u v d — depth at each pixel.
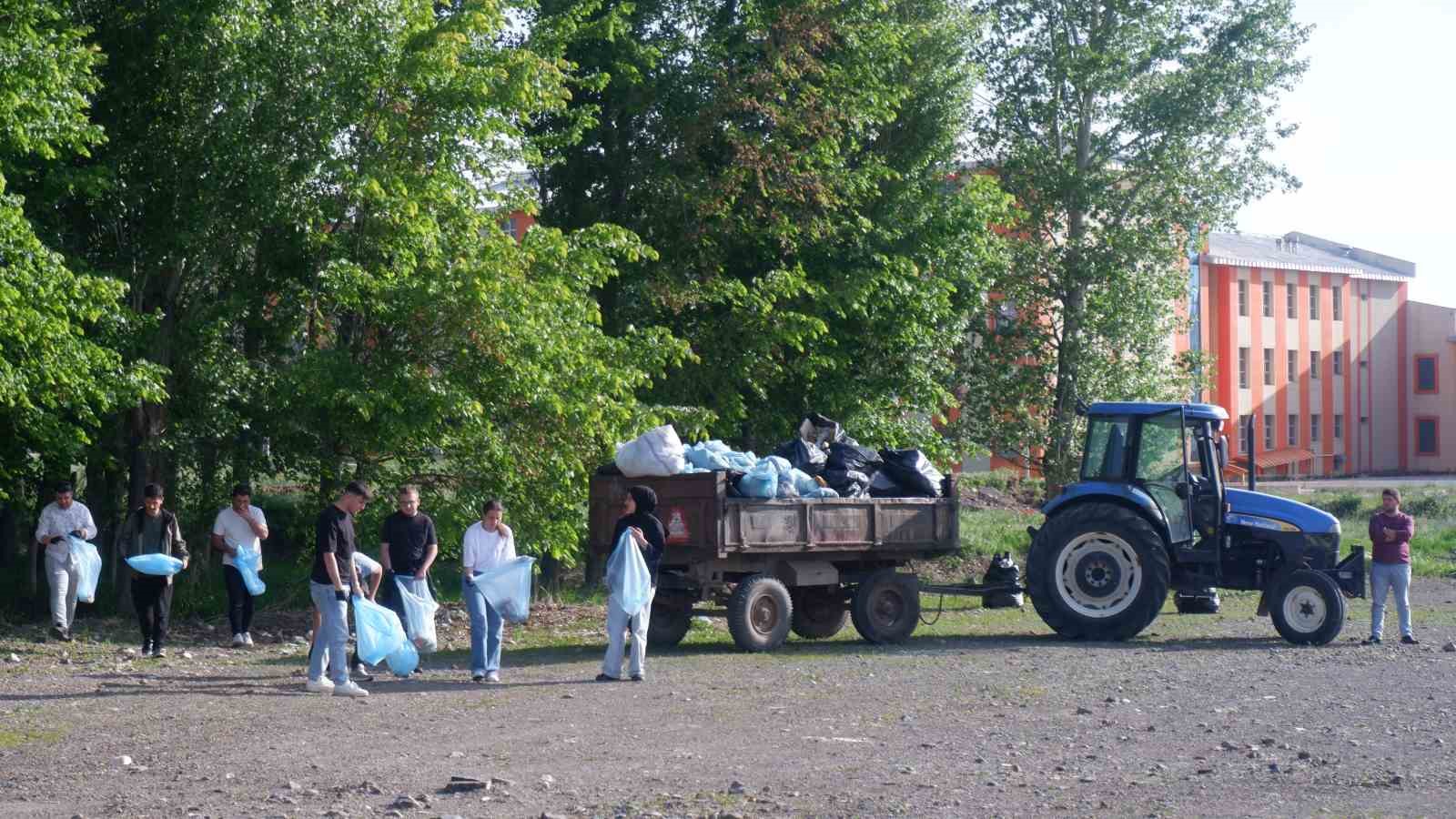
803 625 17.69
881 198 26.08
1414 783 8.51
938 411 27.50
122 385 16.20
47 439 16.45
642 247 20.78
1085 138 33.62
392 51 18.31
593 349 19.80
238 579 16.19
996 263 28.05
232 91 18.02
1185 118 32.28
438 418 18.30
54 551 16.41
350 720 10.92
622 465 15.56
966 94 27.44
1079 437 32.66
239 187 18.55
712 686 12.92
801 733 10.38
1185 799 8.07
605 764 9.15
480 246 19.06
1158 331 33.16
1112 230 32.78
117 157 18.31
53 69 15.15
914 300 25.47
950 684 13.04
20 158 16.88
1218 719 10.97
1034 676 13.65
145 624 15.09
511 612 13.18
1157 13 32.75
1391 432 80.62
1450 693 12.45
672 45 24.62
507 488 18.97
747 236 24.56
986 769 8.97
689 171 24.33
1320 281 76.00
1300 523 17.30
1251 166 32.81
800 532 15.84
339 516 12.45
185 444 18.80
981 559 29.42
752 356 24.02
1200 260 68.75
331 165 18.17
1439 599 23.72
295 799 8.11
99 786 8.46
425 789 8.41
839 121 24.89
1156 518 17.64
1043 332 33.41
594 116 24.53
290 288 19.44
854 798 8.11
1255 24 32.16
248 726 10.59
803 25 23.95
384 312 18.25
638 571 13.38
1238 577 17.70
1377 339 79.75
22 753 9.47
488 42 19.67
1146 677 13.57
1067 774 8.80
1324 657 15.31
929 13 28.11
